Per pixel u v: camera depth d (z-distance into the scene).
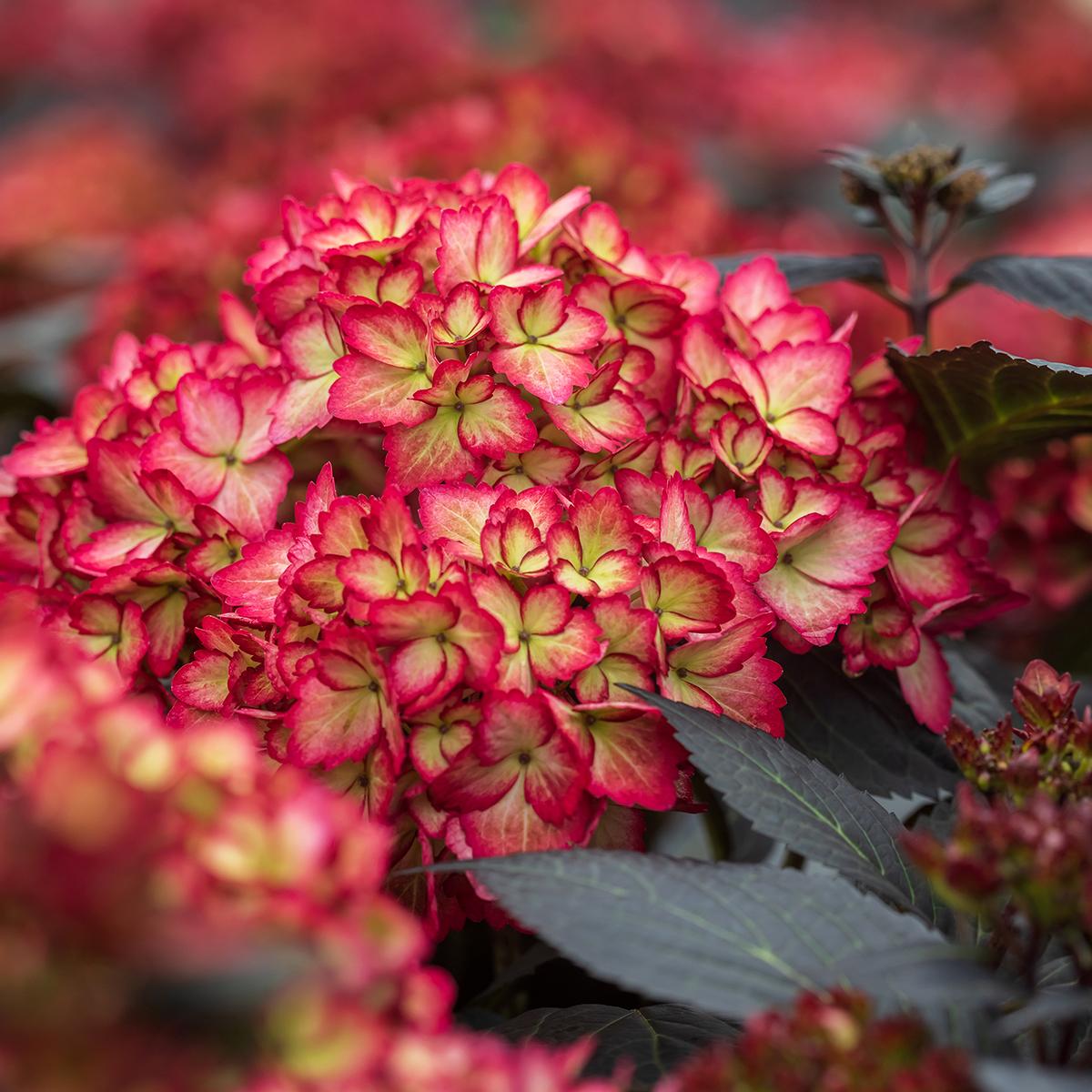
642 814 0.81
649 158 1.15
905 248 0.97
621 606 0.79
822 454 0.84
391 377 0.82
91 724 0.69
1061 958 0.79
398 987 0.70
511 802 0.79
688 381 0.85
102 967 0.66
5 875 0.65
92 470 0.84
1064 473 0.99
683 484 0.82
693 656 0.81
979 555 0.89
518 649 0.78
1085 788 0.75
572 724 0.78
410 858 0.80
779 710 0.84
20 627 0.70
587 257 0.86
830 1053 0.70
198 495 0.84
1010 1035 0.75
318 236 0.85
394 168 1.11
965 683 0.91
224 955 0.66
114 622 0.83
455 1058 0.69
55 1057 0.65
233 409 0.84
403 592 0.78
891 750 0.85
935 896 0.79
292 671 0.79
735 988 0.73
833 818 0.79
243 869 0.68
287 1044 0.67
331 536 0.79
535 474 0.82
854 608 0.83
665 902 0.75
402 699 0.77
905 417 0.91
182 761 0.69
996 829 0.71
